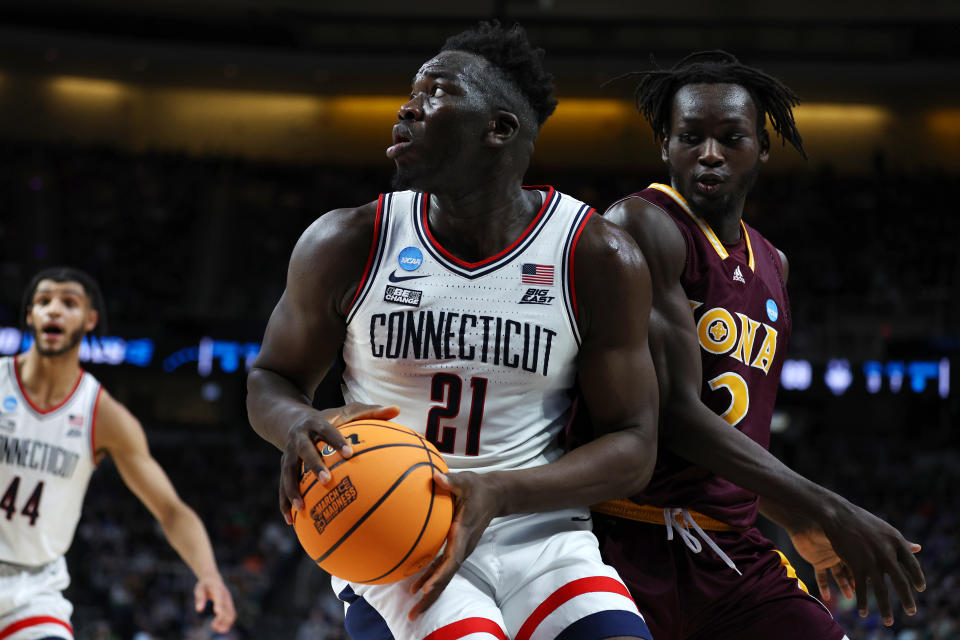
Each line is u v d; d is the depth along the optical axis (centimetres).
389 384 241
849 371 2034
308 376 252
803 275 2206
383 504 206
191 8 2358
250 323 2155
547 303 238
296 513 215
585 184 2384
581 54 2331
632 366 242
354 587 248
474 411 237
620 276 239
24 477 408
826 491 262
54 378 416
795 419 2158
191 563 413
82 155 2420
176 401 2336
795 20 2259
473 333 236
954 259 2178
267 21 2422
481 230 241
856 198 2323
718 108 294
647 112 320
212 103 2533
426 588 207
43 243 2270
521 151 243
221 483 1925
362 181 2450
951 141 2375
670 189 301
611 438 239
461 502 213
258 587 1517
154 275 2275
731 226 302
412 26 2412
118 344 2142
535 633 232
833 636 292
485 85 237
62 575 414
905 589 256
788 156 2453
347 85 2508
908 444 2053
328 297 244
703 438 269
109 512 1709
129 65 2444
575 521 249
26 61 2417
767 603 294
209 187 2423
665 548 291
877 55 2278
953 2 2175
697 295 293
